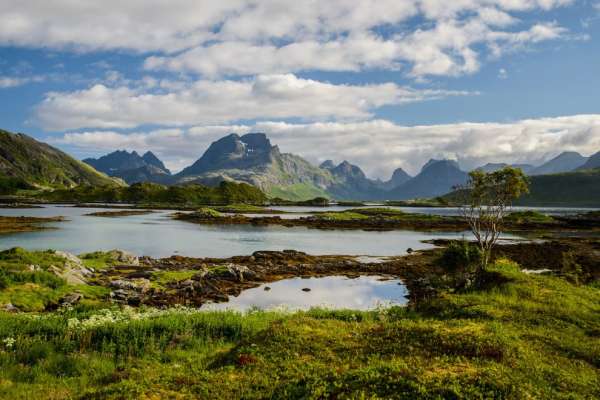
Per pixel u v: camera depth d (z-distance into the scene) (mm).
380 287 47156
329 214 166750
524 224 138625
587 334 17359
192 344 20203
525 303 21016
